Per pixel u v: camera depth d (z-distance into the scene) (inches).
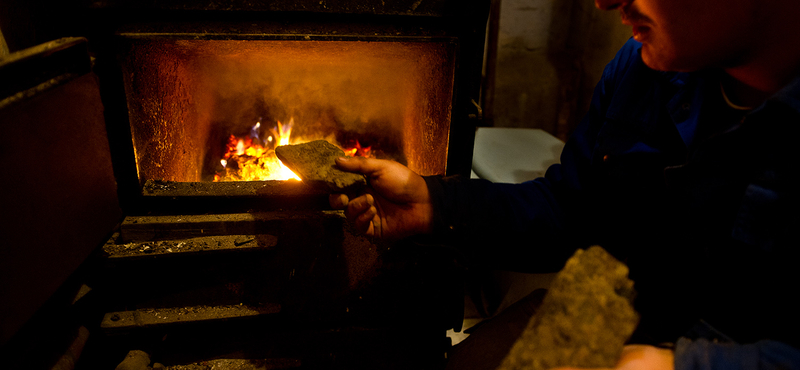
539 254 38.6
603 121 36.7
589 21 84.5
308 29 38.7
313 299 43.6
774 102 23.3
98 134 33.9
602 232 37.3
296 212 41.9
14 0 36.3
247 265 41.5
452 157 44.1
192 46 43.9
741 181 26.0
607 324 21.2
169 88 45.6
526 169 66.0
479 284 63.5
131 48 37.5
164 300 41.6
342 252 42.4
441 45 42.2
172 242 39.7
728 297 27.5
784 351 19.8
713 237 27.5
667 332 31.9
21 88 26.2
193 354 43.5
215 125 59.1
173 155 47.0
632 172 32.8
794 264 24.0
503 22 86.7
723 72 29.0
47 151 28.5
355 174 36.2
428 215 36.4
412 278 44.3
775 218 24.2
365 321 46.1
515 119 94.2
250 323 44.4
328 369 45.8
